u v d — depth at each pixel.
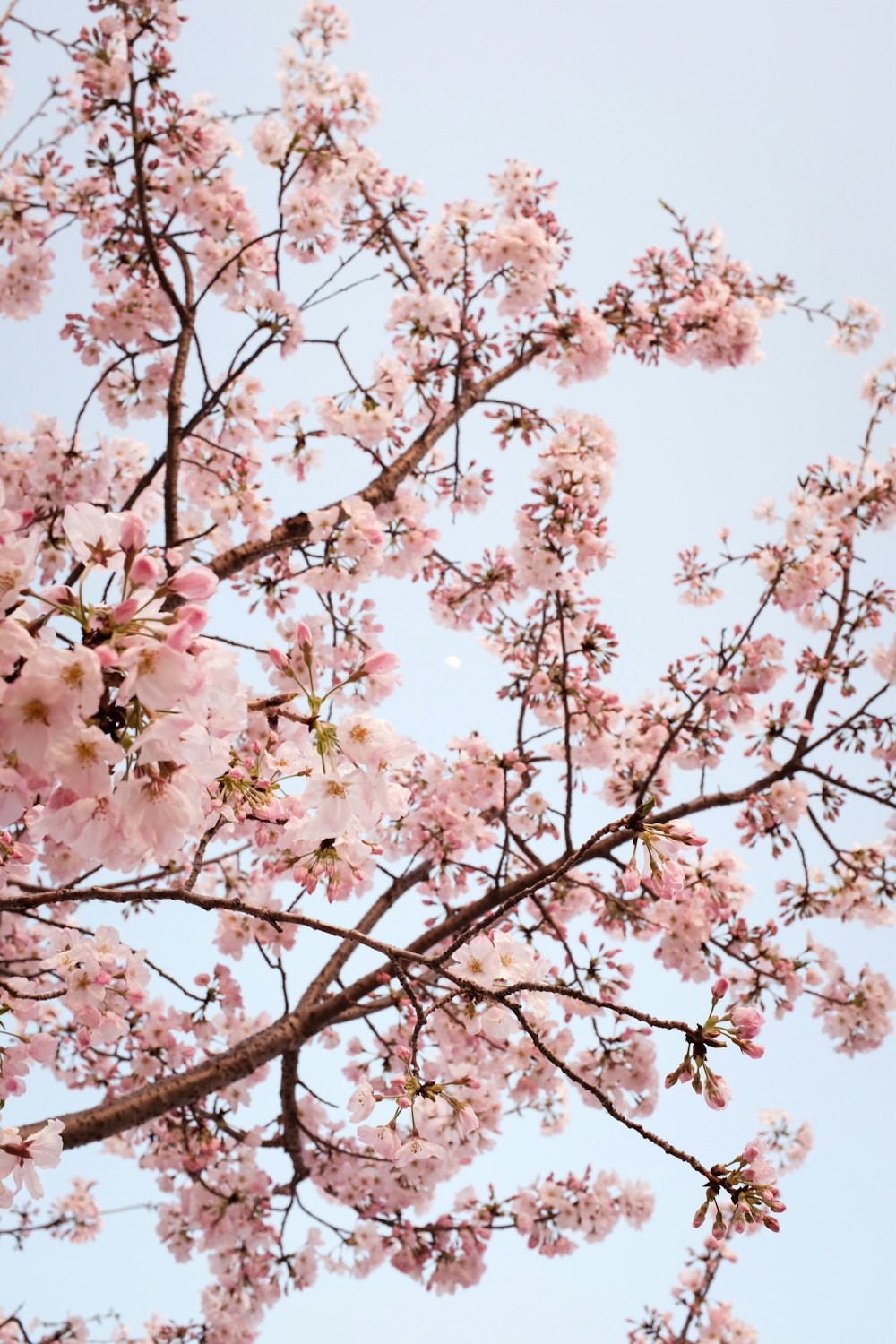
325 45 8.01
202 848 3.18
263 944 7.37
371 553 6.48
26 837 3.94
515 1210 7.26
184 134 6.98
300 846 3.34
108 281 7.97
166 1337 7.68
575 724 7.50
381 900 7.04
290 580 7.00
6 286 7.68
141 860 2.34
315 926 2.94
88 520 2.38
